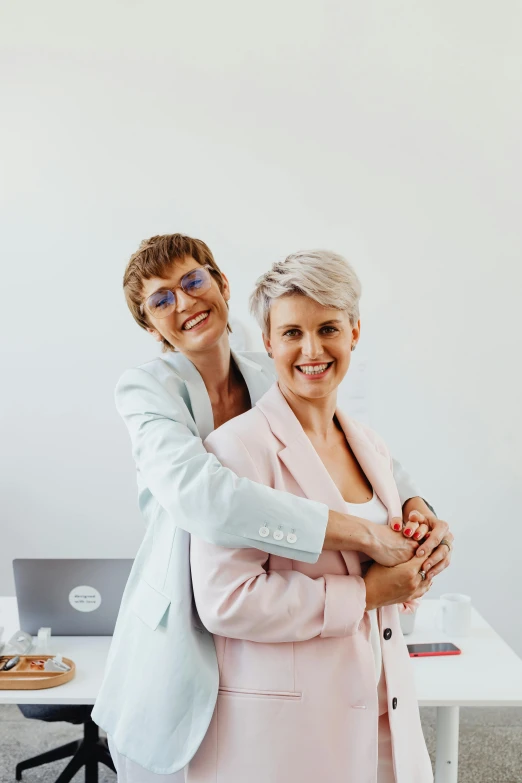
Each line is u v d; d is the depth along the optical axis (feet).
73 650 7.44
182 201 12.94
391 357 12.94
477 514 13.00
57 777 9.91
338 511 4.84
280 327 4.71
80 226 12.98
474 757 10.69
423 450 12.98
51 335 13.04
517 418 12.93
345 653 4.67
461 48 12.76
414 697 5.13
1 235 13.02
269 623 4.50
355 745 4.62
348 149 12.85
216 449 4.91
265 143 12.87
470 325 12.89
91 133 12.92
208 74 12.84
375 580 4.74
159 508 5.45
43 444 13.11
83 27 12.89
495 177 12.79
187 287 5.62
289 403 5.08
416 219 12.87
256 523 4.52
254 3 12.78
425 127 12.82
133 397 5.41
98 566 7.66
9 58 12.93
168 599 5.00
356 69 12.82
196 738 4.65
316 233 12.92
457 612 7.82
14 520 13.17
